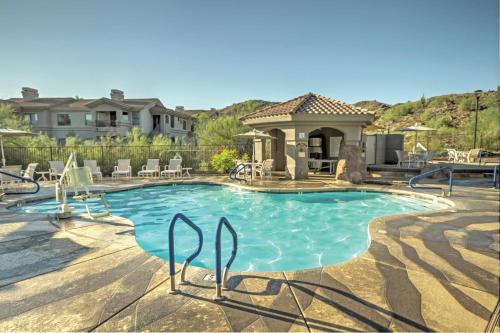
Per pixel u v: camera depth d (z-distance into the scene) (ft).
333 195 38.50
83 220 22.63
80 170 24.17
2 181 38.50
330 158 62.23
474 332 8.80
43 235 18.81
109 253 15.61
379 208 32.99
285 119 48.29
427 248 16.11
